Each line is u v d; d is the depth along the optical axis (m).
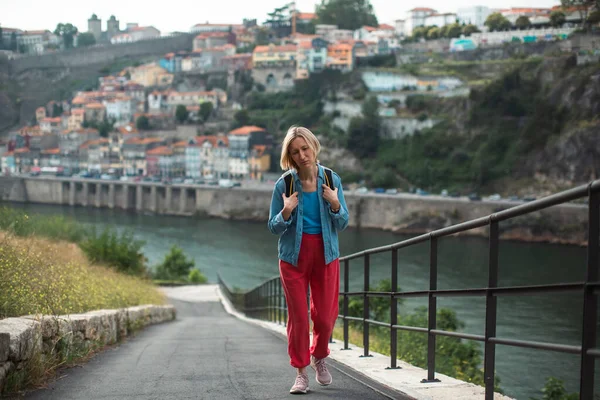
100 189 171.12
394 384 6.75
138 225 131.62
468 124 148.88
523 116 143.25
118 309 13.48
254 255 96.25
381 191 142.12
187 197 159.25
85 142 192.00
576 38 157.12
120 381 7.11
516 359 21.52
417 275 65.06
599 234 3.88
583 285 3.97
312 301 6.52
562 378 18.70
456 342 18.05
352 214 131.12
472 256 80.19
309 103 184.75
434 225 122.62
